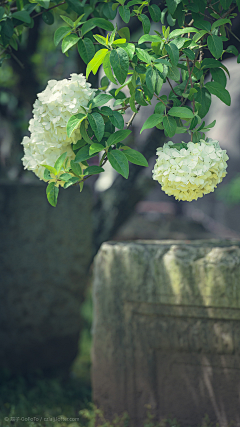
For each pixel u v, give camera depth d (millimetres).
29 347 3453
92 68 2201
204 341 2594
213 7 2375
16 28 2547
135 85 2236
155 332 2648
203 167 2162
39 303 3436
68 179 2213
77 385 3453
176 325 2623
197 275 2584
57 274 3482
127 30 2326
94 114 2176
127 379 2680
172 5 2289
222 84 2275
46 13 2520
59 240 3475
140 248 2654
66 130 2166
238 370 2564
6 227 3320
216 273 2564
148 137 3260
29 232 3373
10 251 3334
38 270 3412
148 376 2656
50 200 2238
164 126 2188
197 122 2219
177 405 2629
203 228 7570
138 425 2666
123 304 2682
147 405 2658
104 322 2705
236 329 2561
